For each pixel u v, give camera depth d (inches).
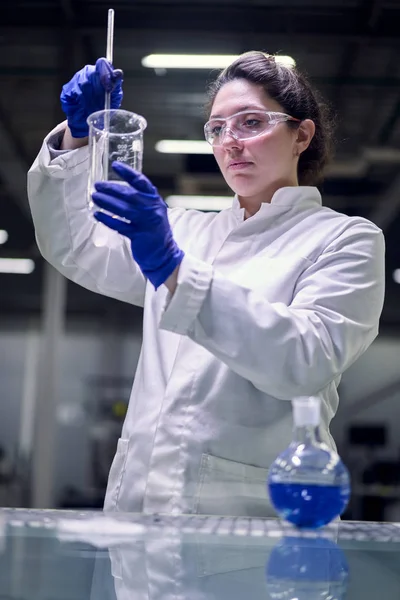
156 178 306.5
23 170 306.3
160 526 34.3
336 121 65.1
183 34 220.7
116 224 43.1
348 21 217.6
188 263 44.4
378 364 462.6
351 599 24.2
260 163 54.3
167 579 26.2
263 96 54.9
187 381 50.7
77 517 36.3
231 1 216.1
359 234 52.2
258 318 44.1
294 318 45.3
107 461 425.4
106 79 51.4
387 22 216.2
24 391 470.3
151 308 56.3
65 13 223.9
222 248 56.2
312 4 214.5
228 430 49.3
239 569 27.7
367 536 33.5
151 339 55.0
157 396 52.3
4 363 472.7
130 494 50.4
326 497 34.3
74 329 472.7
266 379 44.8
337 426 460.4
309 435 36.1
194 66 230.4
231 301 44.1
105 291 59.3
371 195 320.2
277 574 27.2
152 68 233.6
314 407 36.2
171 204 320.8
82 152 53.9
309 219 55.9
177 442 49.3
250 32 219.0
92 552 29.2
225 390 49.9
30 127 275.6
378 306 51.2
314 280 49.7
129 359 469.7
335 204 327.9
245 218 59.2
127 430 53.4
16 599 23.6
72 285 458.0
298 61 228.7
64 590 24.6
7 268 428.8
